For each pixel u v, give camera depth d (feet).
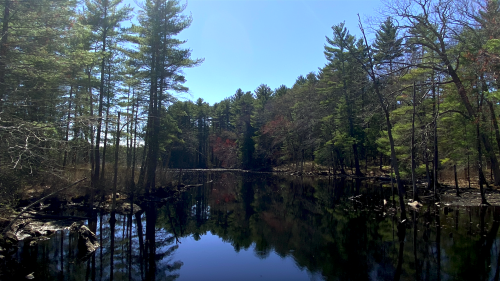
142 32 61.31
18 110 33.71
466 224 37.04
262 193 76.48
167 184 75.36
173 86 63.77
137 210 51.80
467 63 46.24
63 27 39.75
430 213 43.86
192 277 24.13
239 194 75.51
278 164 170.60
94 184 50.83
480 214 42.57
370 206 52.44
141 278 23.82
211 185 96.94
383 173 109.81
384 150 77.36
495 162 60.54
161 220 45.55
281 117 149.07
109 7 54.75
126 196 59.06
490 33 40.37
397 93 52.60
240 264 27.17
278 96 176.65
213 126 215.31
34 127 23.93
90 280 23.02
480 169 49.57
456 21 46.68
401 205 39.70
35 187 46.85
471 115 48.37
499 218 39.88
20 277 22.93
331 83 110.11
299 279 23.47
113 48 54.60
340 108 106.83
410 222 38.96
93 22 52.75
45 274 23.85
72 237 33.27
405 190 70.95
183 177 126.21
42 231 34.71
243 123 181.88
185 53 62.80
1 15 35.76
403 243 30.66
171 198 67.10
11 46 33.45
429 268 24.04
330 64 108.88
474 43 44.68
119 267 26.08
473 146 53.26
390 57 52.75
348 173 126.11
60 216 40.57
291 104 148.05
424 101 59.16
